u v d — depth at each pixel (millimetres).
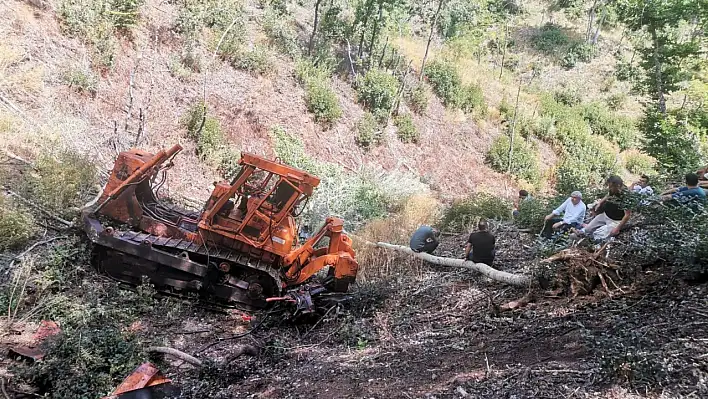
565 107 29250
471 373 4949
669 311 5246
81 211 8070
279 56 19234
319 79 19422
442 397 4508
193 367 6039
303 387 5340
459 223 12578
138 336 6352
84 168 9320
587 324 5523
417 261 9523
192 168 13703
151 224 7977
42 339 5730
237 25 18156
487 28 35312
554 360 4844
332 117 18719
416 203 14492
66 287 7066
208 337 6945
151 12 16547
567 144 26250
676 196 6879
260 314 7664
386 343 6523
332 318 7438
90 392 5051
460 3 32812
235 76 17203
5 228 7449
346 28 22547
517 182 22797
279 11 20984
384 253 9891
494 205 13164
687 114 15977
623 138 28609
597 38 36812
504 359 5172
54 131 10836
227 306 7766
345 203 13992
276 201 7758
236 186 7668
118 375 5383
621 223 7188
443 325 6758
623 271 6277
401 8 25281
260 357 6414
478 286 7945
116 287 7301
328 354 6410
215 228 7715
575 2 39594
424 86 24109
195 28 16844
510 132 24828
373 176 16906
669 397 3795
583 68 34031
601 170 25016
